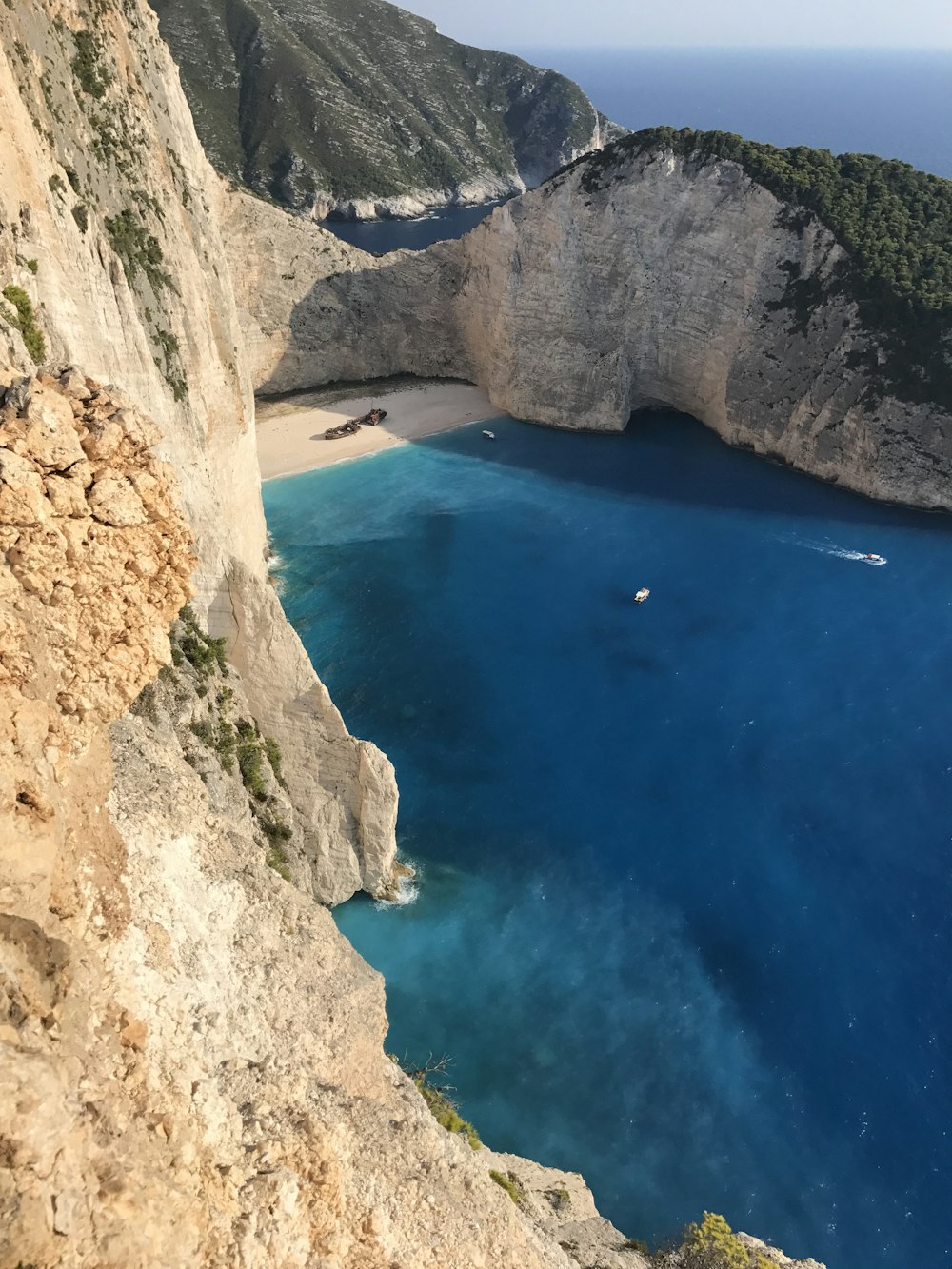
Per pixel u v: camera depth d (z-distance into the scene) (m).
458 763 54.47
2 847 13.03
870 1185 34.75
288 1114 17.08
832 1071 38.56
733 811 51.22
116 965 15.98
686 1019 40.56
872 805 51.47
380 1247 16.61
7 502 14.77
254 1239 13.23
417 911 45.06
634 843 49.19
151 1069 14.61
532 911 45.47
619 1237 30.17
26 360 27.95
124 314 41.34
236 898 21.14
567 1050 39.06
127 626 17.31
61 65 42.00
